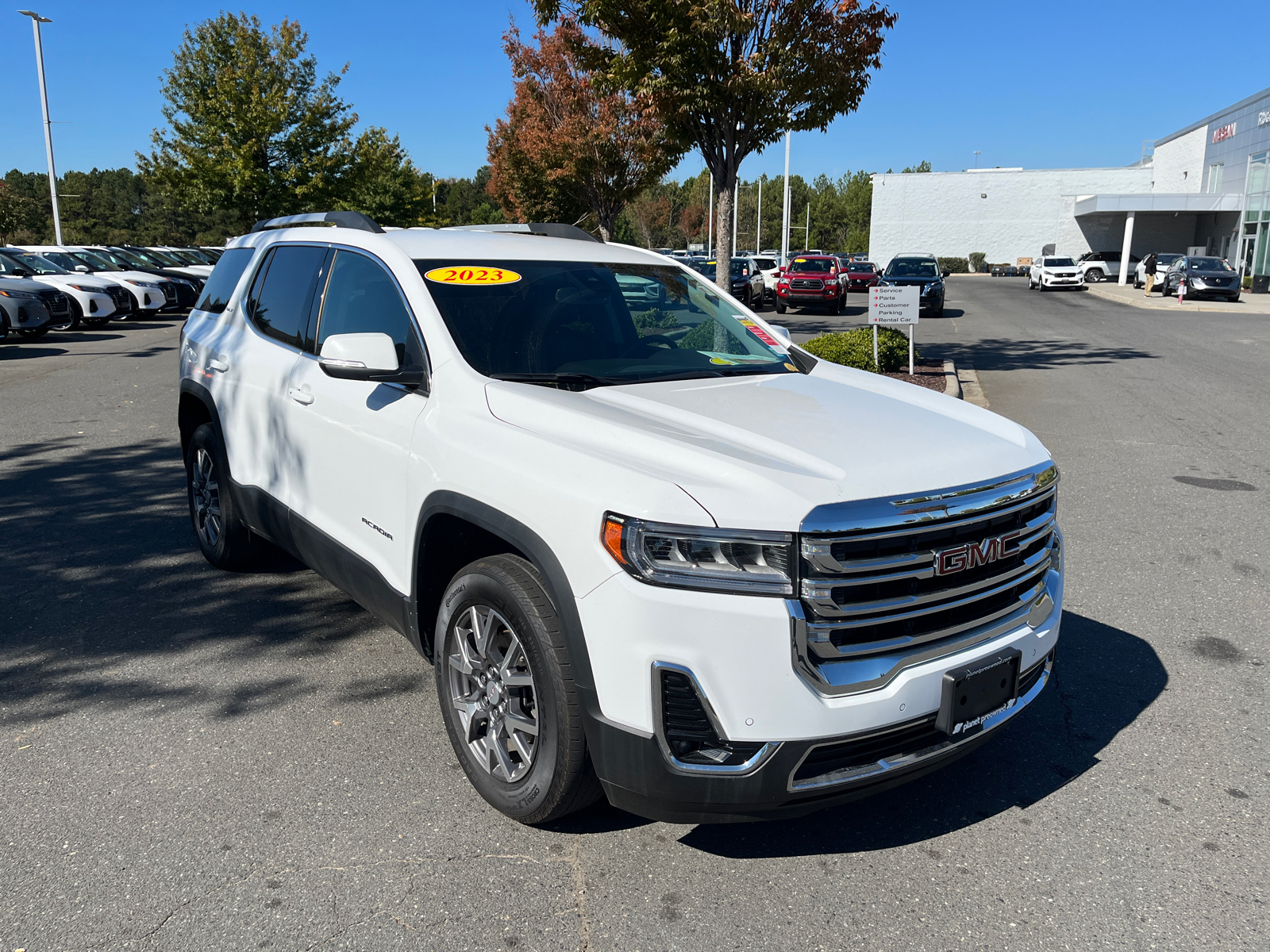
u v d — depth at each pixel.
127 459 8.19
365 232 4.06
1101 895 2.76
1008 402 11.44
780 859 2.92
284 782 3.28
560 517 2.64
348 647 4.41
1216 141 47.25
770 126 12.46
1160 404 11.33
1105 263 49.88
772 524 2.42
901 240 62.75
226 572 5.37
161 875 2.78
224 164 26.30
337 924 2.59
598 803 3.22
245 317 4.79
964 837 3.04
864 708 2.49
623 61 12.70
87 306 19.23
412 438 3.30
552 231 4.65
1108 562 5.69
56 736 3.57
